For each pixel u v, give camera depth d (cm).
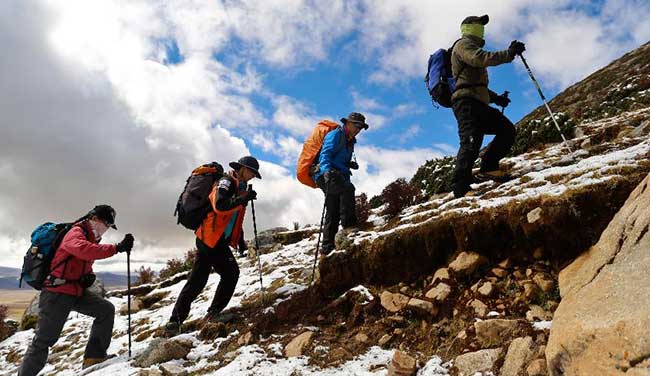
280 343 436
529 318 344
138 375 408
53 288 480
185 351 454
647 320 213
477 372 313
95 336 520
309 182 613
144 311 807
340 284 500
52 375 543
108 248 487
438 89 560
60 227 504
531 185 477
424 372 337
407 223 512
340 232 560
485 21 544
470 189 582
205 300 702
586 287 292
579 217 371
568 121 816
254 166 551
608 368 221
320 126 612
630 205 324
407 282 457
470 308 384
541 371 279
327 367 374
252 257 1014
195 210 518
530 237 394
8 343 847
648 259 257
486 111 542
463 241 432
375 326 420
